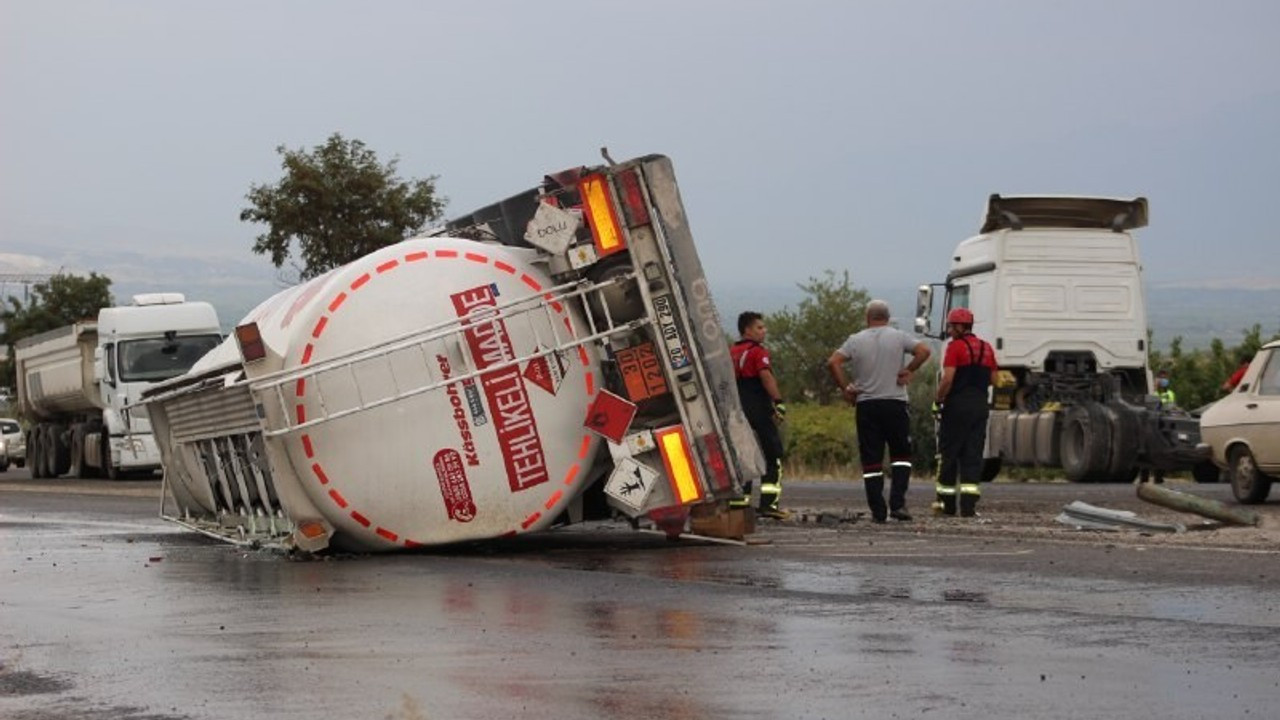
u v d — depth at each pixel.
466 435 17.34
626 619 11.91
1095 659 9.80
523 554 17.33
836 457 43.72
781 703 8.70
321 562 17.00
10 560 17.95
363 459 17.12
